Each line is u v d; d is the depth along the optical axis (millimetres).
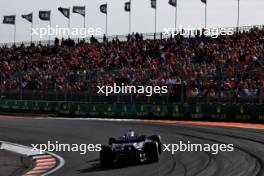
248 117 72562
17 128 80938
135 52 113000
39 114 108750
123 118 91812
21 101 114500
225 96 77812
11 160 47281
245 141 51000
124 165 39688
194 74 84938
